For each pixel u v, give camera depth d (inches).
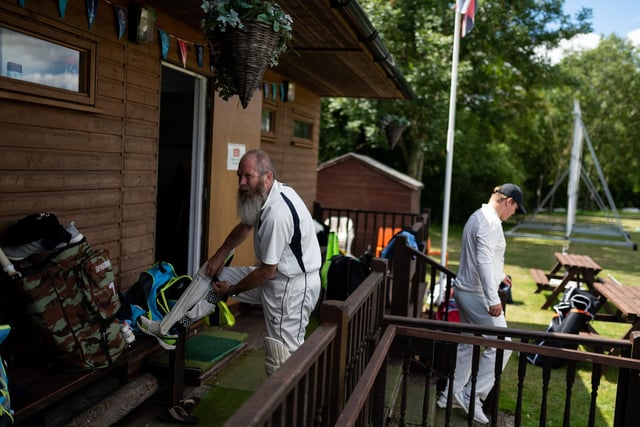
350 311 91.9
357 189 440.8
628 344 123.2
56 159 115.0
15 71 104.2
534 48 649.6
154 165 152.5
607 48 1206.9
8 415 79.8
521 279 390.3
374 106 589.0
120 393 120.6
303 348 72.0
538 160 1188.5
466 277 158.6
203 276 118.5
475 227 154.3
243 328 198.5
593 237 714.8
